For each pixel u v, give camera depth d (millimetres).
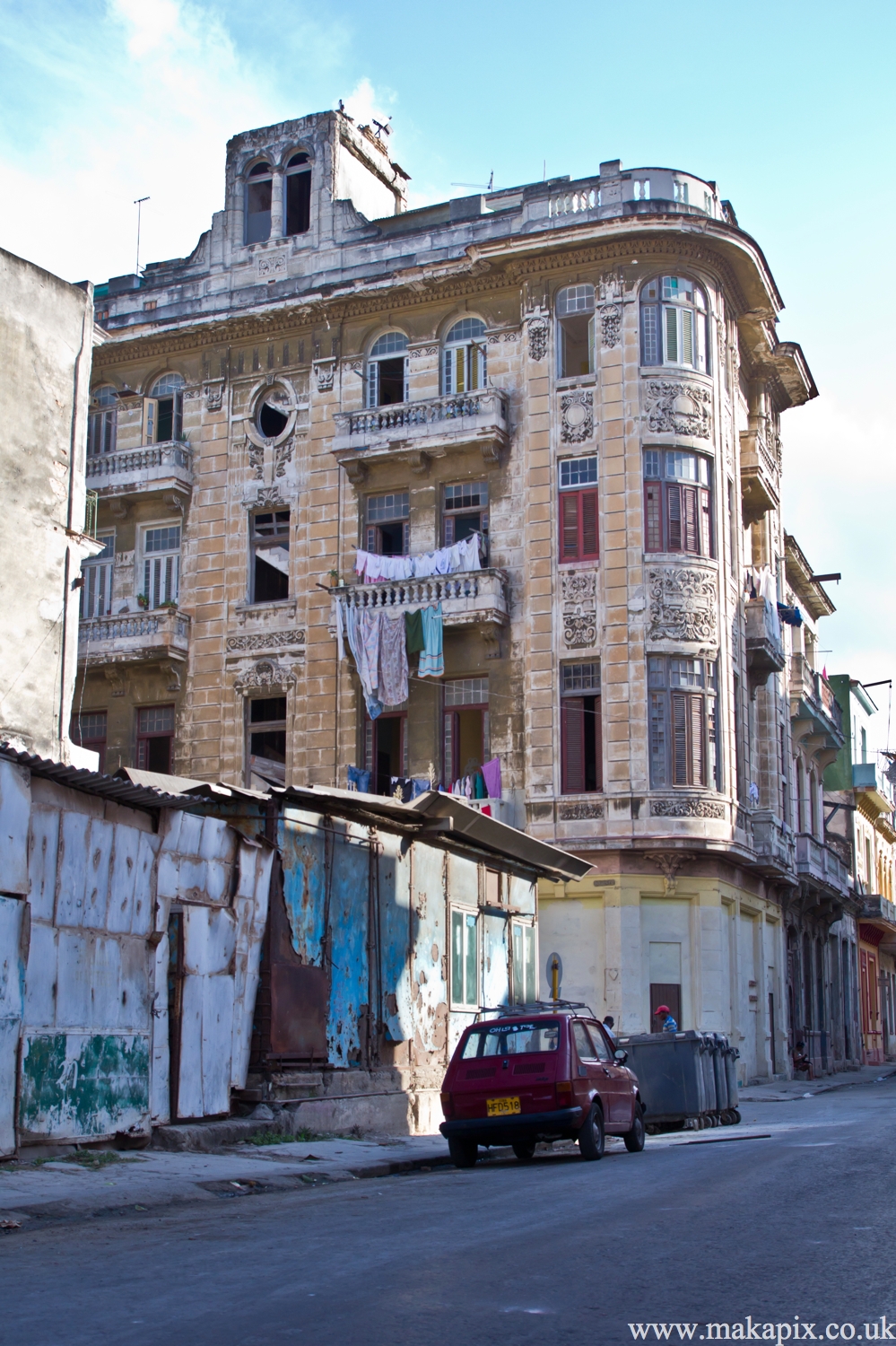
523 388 36031
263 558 38938
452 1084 16406
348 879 20062
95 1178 12766
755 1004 38094
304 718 36938
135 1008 15273
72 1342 6250
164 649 37969
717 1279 7535
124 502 40125
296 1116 17672
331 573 37344
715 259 35875
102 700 39594
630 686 33625
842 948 55781
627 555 34188
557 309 36062
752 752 39594
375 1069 20266
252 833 18328
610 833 33094
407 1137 19922
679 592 34094
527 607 34938
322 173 39938
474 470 36312
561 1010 29672
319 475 38219
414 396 37625
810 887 45250
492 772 34281
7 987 13172
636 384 34781
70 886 14258
